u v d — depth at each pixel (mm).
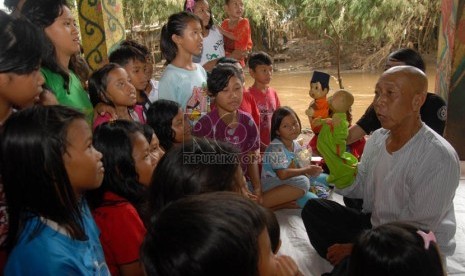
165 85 2926
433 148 1946
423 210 1964
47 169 1130
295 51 12266
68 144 1175
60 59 2211
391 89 1900
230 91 2551
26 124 1136
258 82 3729
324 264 2535
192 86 2936
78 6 3760
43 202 1146
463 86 3812
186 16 2885
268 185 3191
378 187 2152
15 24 1477
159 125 2479
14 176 1143
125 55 2803
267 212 963
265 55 3701
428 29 10211
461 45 3729
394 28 9992
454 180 1934
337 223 2379
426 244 1175
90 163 1237
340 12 10281
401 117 1932
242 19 4551
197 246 757
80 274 1166
